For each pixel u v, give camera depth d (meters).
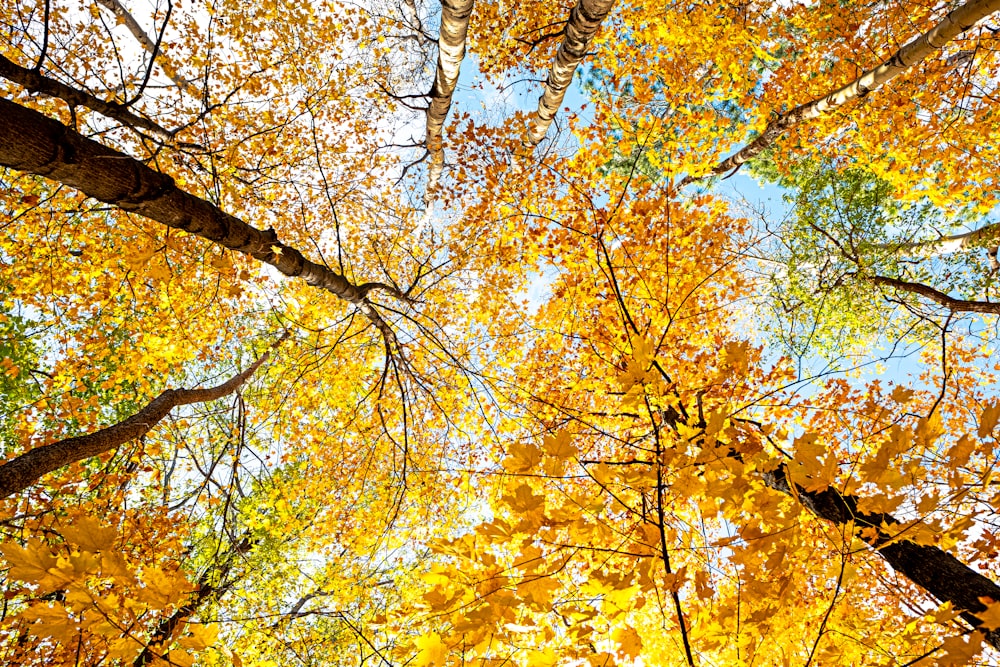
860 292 6.83
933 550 2.72
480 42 8.52
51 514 4.64
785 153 7.93
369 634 4.75
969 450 1.55
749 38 6.23
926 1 5.86
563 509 1.76
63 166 2.18
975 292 7.06
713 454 1.86
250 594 6.05
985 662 1.52
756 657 2.05
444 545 1.76
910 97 6.16
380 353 7.86
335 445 7.23
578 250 4.64
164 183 2.68
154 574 1.36
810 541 2.32
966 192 6.05
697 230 4.75
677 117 5.88
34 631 1.24
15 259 4.76
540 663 1.75
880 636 1.87
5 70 2.33
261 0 7.58
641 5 7.01
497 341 7.17
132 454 5.62
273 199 6.97
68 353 5.63
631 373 2.01
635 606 1.92
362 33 8.57
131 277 4.86
